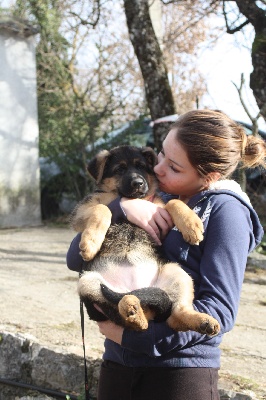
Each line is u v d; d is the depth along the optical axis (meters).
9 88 13.31
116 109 15.38
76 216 3.55
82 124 14.62
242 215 2.65
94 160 4.14
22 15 17.09
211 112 2.87
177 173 2.89
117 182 3.94
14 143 13.42
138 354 2.58
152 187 3.88
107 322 2.67
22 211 13.54
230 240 2.56
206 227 2.66
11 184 13.37
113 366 2.73
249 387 3.62
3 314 5.34
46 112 15.62
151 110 10.73
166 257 2.95
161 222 2.95
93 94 17.53
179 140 2.82
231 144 2.79
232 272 2.52
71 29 16.83
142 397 2.57
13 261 8.41
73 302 5.90
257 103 8.75
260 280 7.20
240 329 5.11
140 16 10.60
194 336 2.49
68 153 14.43
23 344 4.55
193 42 17.02
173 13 17.16
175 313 2.51
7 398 4.56
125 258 3.07
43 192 14.70
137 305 2.47
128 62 17.55
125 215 3.10
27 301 5.90
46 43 17.53
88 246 3.03
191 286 2.65
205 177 2.84
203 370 2.54
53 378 4.34
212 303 2.47
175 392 2.50
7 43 13.26
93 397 4.09
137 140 14.14
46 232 12.17
